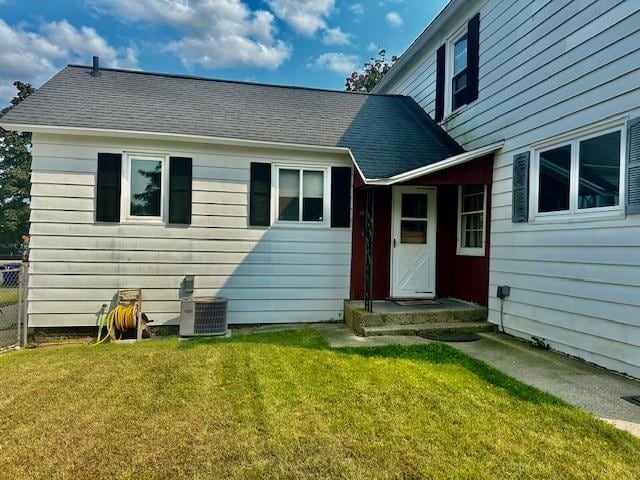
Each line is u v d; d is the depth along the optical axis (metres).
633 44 3.90
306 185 7.04
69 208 6.14
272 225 6.86
